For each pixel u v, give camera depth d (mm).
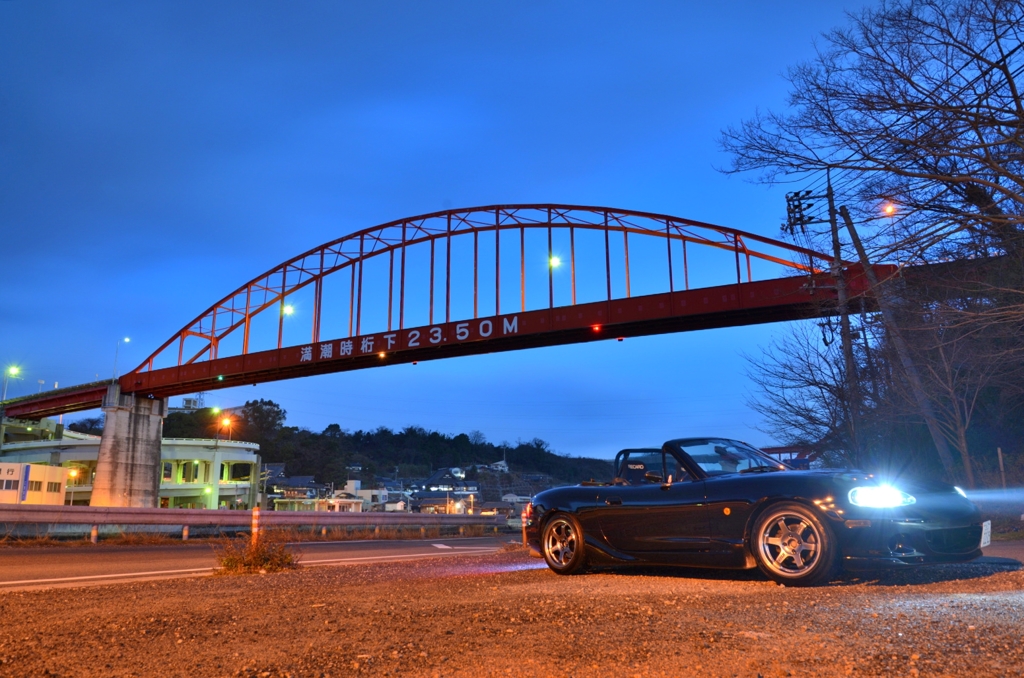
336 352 59906
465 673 3494
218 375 66125
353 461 138125
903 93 11141
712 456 7098
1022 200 10844
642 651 3729
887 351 16844
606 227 61906
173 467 78438
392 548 19500
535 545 7918
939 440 16453
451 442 174125
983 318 12266
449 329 55094
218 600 6207
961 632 3783
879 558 5598
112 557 14734
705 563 6469
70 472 80062
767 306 42750
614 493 7297
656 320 47406
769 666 3363
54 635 4707
